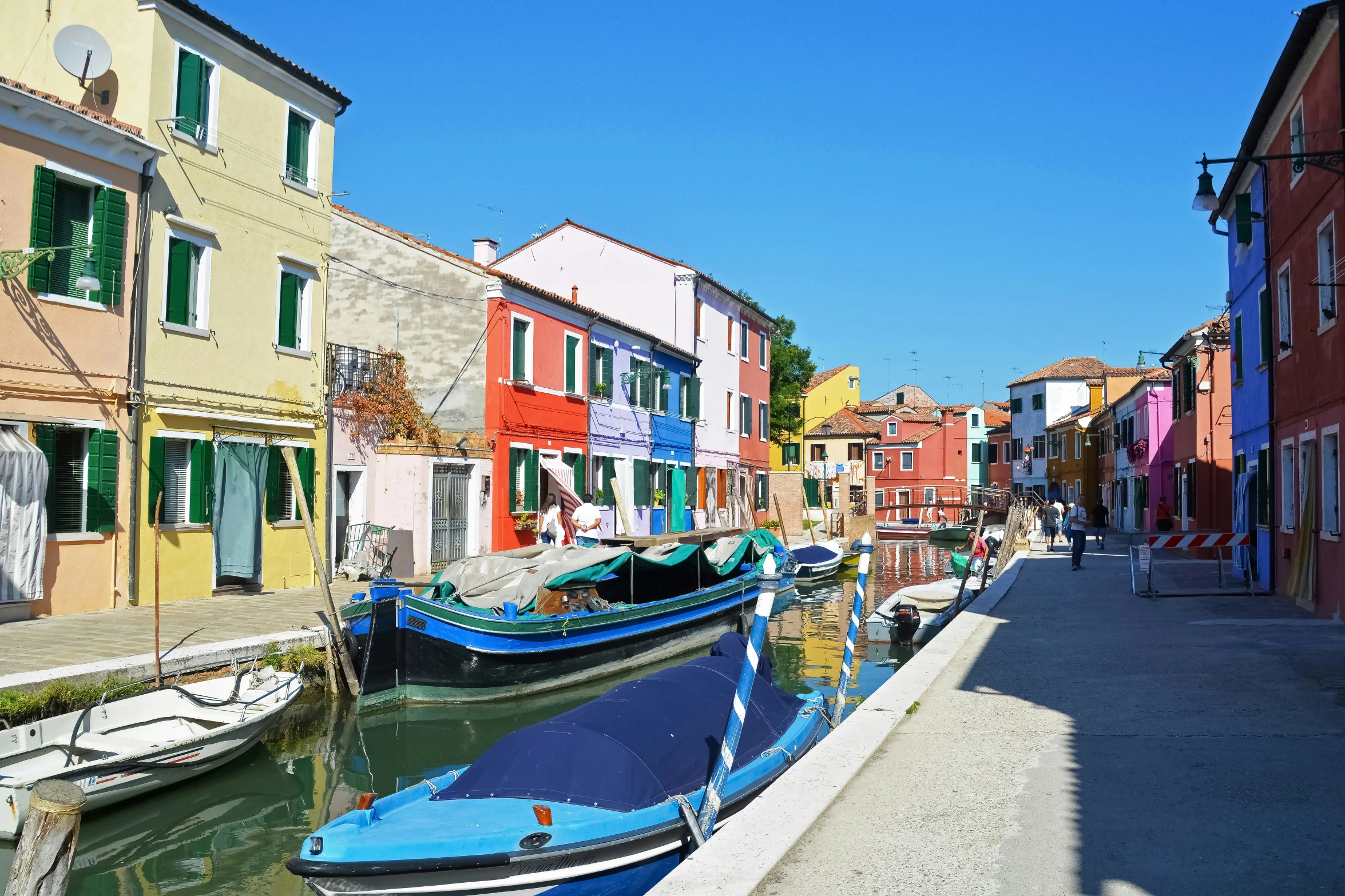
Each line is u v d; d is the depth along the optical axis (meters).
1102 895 4.51
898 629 19.58
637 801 6.88
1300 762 6.59
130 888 7.80
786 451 72.50
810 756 6.82
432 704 13.93
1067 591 19.02
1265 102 16.91
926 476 77.69
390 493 21.78
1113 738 7.37
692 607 18.70
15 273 13.41
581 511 23.81
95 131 15.14
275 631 13.77
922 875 4.78
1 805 7.93
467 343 24.78
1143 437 41.47
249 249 18.42
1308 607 15.06
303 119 20.00
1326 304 14.54
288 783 10.50
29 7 16.88
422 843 6.14
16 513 13.83
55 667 10.77
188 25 17.03
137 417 15.94
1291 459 17.06
